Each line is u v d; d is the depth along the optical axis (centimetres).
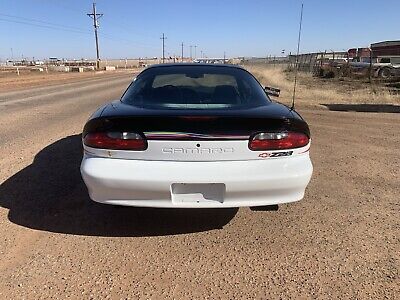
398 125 850
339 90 1927
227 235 317
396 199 394
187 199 283
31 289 243
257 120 274
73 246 296
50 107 1166
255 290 244
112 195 284
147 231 322
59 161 521
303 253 289
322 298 236
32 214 350
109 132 278
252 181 276
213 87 349
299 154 288
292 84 2292
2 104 1244
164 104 319
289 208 370
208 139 271
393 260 279
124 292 241
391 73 2853
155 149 275
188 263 275
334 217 351
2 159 531
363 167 505
